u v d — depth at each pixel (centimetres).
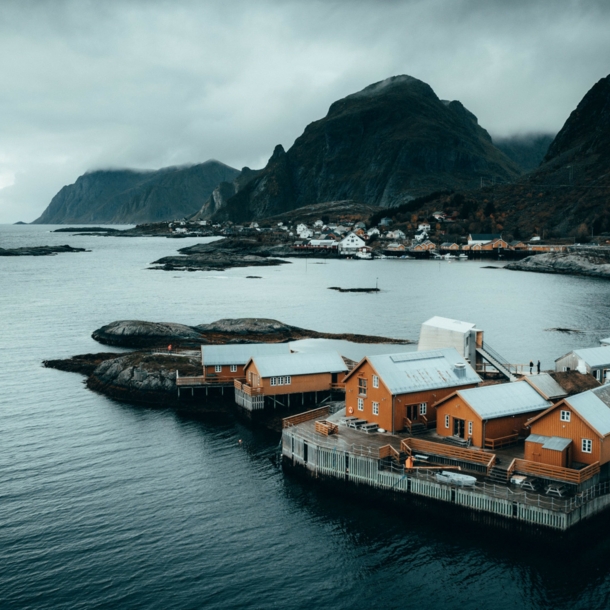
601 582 4184
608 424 4950
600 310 15112
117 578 4247
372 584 4222
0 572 4288
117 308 15550
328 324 13475
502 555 4497
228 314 14738
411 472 5162
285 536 4797
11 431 6956
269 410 7369
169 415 7556
